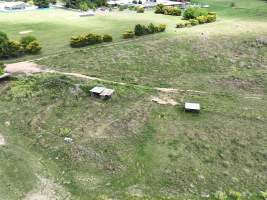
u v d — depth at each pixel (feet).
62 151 115.55
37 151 116.78
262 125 140.26
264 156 119.44
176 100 158.51
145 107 147.64
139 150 118.93
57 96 149.18
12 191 98.99
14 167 108.58
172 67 211.82
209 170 111.55
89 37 231.71
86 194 99.25
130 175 107.34
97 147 117.91
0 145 119.03
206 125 136.87
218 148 122.62
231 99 169.07
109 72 192.85
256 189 104.68
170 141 124.88
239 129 135.44
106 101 149.38
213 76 200.23
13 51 203.82
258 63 226.17
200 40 251.39
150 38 251.39
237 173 110.93
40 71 181.27
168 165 112.47
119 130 128.67
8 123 132.57
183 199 99.25
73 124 131.44
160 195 100.22
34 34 252.01
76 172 107.65
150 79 189.78
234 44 249.14
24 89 154.51
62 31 263.08
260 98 173.58
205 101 161.27
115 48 225.35
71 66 193.26
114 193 99.96
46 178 104.73
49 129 128.26
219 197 100.37
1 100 149.59
